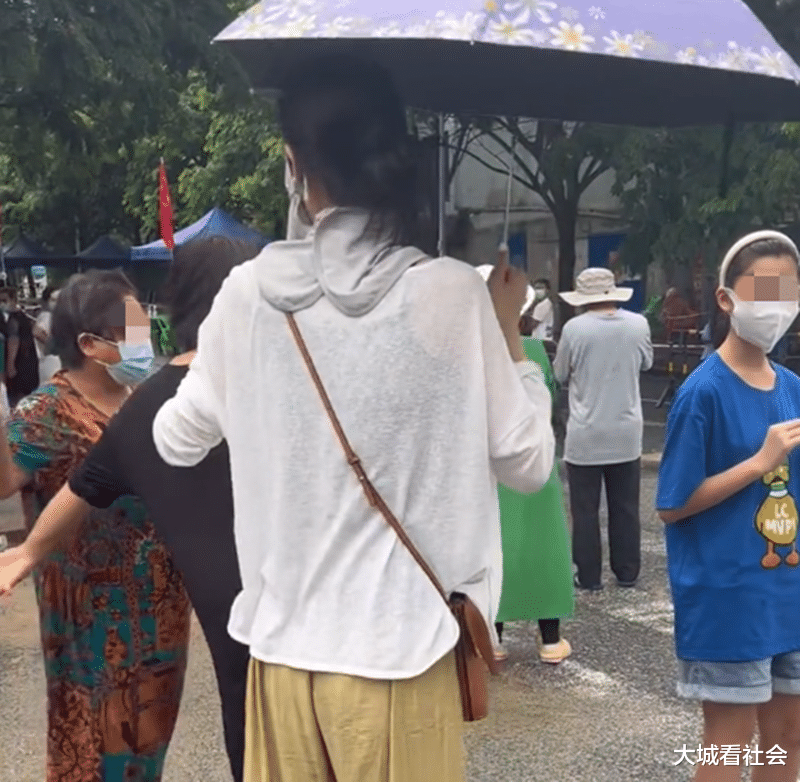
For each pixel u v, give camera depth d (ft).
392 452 5.08
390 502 5.10
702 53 5.12
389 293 5.09
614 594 18.04
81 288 8.18
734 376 8.25
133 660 8.18
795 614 8.32
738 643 8.14
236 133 61.46
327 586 5.17
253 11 5.49
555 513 14.23
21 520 23.11
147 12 29.66
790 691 8.57
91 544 7.98
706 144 28.63
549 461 5.46
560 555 14.25
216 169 63.05
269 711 5.35
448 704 5.24
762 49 5.41
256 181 54.75
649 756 11.82
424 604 5.12
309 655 5.15
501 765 11.64
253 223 67.26
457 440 5.16
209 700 13.53
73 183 49.24
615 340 17.35
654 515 24.14
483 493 5.23
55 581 8.08
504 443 5.29
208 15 31.73
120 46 29.48
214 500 6.62
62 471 8.13
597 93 6.83
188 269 7.11
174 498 6.67
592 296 17.43
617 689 13.84
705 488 8.05
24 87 32.09
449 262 5.23
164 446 5.85
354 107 5.20
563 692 13.75
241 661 6.64
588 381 17.58
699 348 45.65
